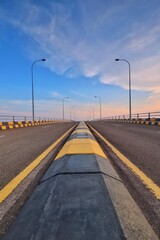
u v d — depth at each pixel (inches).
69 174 139.5
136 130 743.1
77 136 369.7
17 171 191.3
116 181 144.2
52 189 118.6
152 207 113.3
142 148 317.7
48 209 93.9
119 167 200.8
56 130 834.8
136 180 161.0
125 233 76.4
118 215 87.4
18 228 85.2
